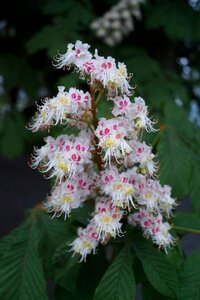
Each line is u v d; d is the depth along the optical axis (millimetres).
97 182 369
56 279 401
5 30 1188
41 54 1061
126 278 361
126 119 356
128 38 1046
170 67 1037
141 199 373
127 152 343
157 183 393
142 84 789
